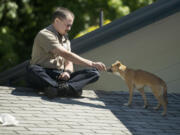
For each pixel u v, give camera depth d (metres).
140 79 11.19
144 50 13.78
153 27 13.71
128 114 10.79
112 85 13.96
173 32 13.80
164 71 13.91
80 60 10.75
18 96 10.69
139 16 13.31
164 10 13.46
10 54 22.38
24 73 14.13
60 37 11.03
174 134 10.09
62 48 10.73
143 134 9.84
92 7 23.94
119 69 11.34
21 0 24.42
